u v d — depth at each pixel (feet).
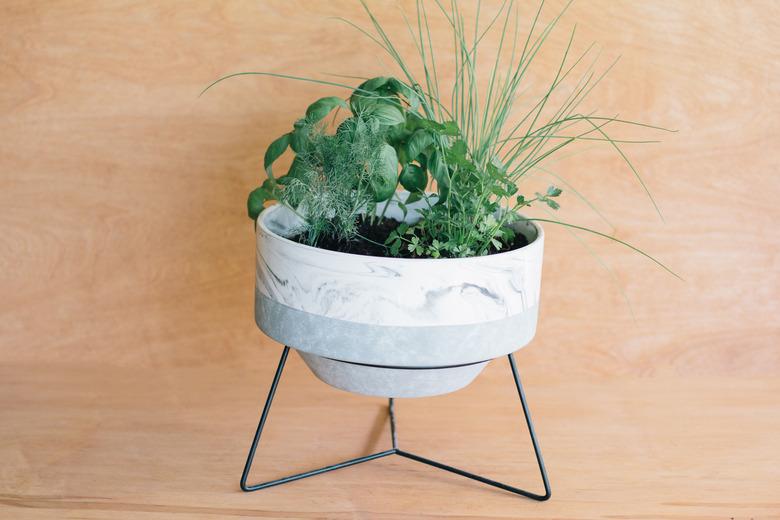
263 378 5.82
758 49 5.37
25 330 5.87
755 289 5.75
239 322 5.84
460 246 4.15
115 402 5.41
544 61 5.37
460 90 5.39
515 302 4.03
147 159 5.60
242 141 5.55
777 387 5.77
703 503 4.48
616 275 5.72
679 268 5.71
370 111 4.11
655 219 5.62
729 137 5.50
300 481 4.60
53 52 5.45
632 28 5.33
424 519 4.29
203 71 5.45
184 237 5.72
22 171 5.63
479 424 5.28
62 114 5.54
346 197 4.20
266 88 5.46
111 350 5.90
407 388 4.12
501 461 4.86
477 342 3.95
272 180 4.48
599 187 5.56
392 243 4.43
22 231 5.72
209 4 5.35
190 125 5.53
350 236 4.45
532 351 5.86
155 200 5.66
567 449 4.99
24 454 4.78
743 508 4.44
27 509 4.27
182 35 5.40
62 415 5.23
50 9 5.38
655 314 5.78
